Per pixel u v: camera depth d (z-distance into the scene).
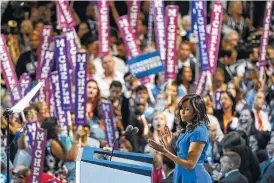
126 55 27.80
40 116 26.38
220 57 28.08
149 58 26.98
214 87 27.52
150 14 27.67
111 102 27.05
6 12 27.62
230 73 27.83
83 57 26.19
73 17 26.97
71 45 26.80
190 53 27.91
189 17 28.17
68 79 26.45
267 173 25.77
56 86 26.53
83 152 17.36
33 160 25.38
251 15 28.66
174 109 27.00
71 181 26.44
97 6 27.12
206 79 27.16
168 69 26.95
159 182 25.89
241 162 26.48
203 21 26.84
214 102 27.31
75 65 26.33
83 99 26.30
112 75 27.44
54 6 27.92
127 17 26.91
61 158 26.44
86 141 26.50
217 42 27.11
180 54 27.83
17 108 17.89
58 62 26.48
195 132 16.86
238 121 27.31
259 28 28.59
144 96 27.00
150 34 27.88
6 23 27.64
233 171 26.45
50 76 26.56
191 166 16.56
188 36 28.00
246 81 27.80
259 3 28.59
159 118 26.70
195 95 17.16
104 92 27.16
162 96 27.06
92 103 26.91
